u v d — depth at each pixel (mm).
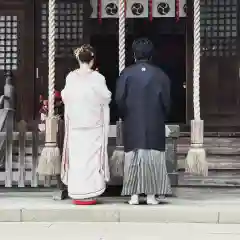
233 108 17031
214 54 16906
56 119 8016
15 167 9477
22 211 7352
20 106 17000
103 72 18469
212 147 13164
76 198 7574
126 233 6625
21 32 16891
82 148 7555
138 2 15805
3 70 17000
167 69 19109
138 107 7625
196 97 8398
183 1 15938
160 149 7660
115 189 8586
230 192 9062
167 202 7938
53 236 6453
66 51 16875
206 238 6344
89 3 16547
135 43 7879
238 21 16734
